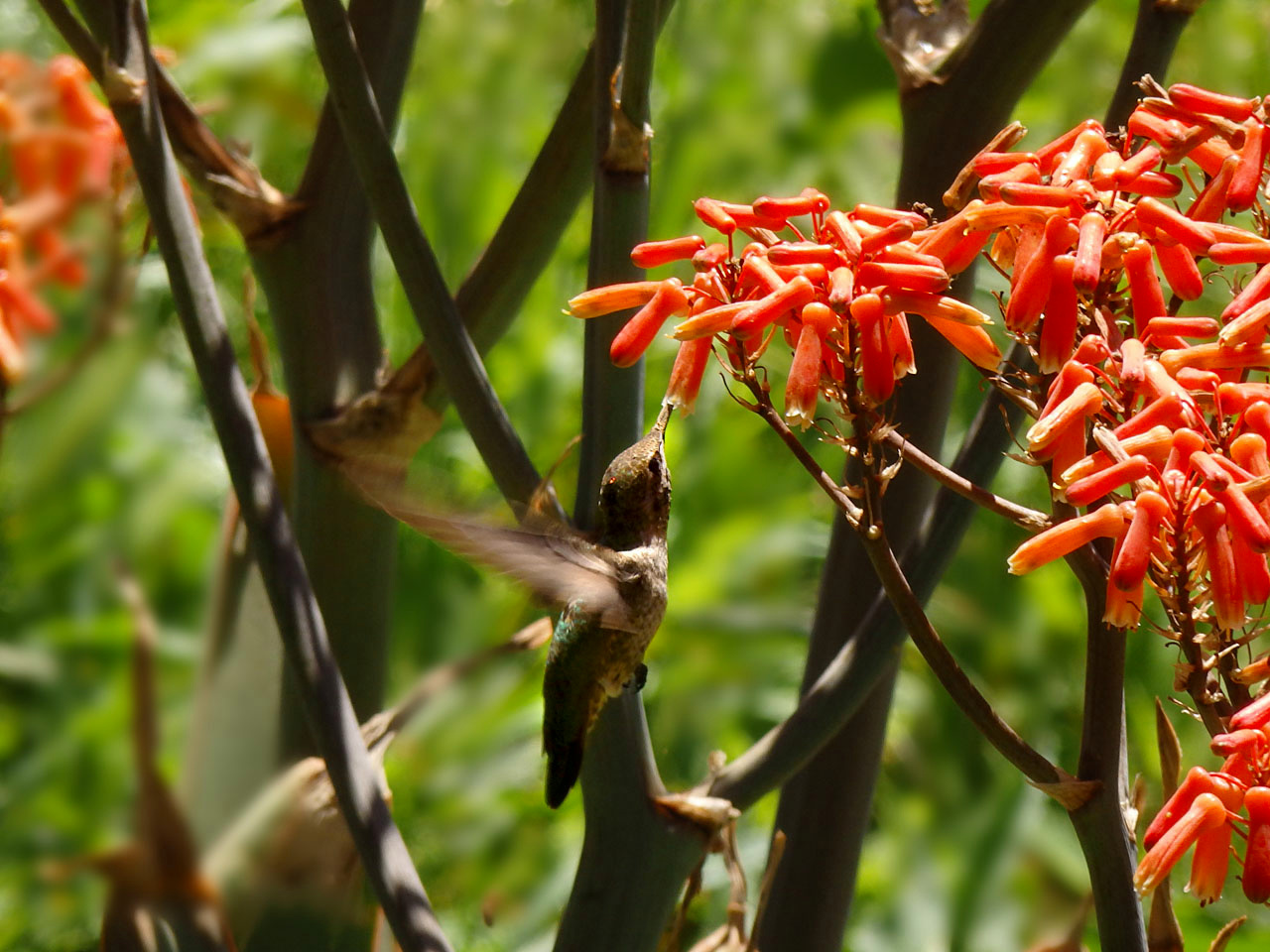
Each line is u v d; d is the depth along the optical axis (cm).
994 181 128
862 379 127
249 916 145
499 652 142
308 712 133
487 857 187
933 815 185
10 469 177
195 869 139
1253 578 124
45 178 146
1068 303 127
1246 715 123
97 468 187
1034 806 181
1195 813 122
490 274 145
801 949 145
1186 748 179
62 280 146
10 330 144
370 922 146
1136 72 138
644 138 136
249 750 146
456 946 177
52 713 170
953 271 129
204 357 135
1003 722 127
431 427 146
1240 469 124
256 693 147
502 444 138
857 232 128
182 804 143
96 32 138
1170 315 131
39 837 159
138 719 140
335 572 147
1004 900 175
